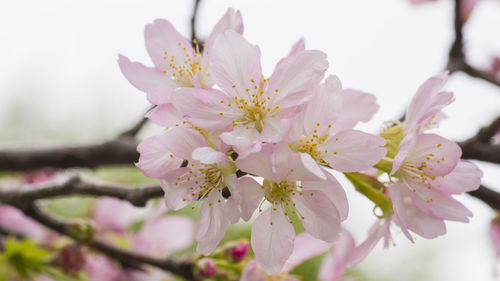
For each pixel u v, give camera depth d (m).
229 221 0.36
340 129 0.39
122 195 0.40
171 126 0.36
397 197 0.37
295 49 0.37
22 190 0.43
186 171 0.36
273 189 0.36
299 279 0.41
